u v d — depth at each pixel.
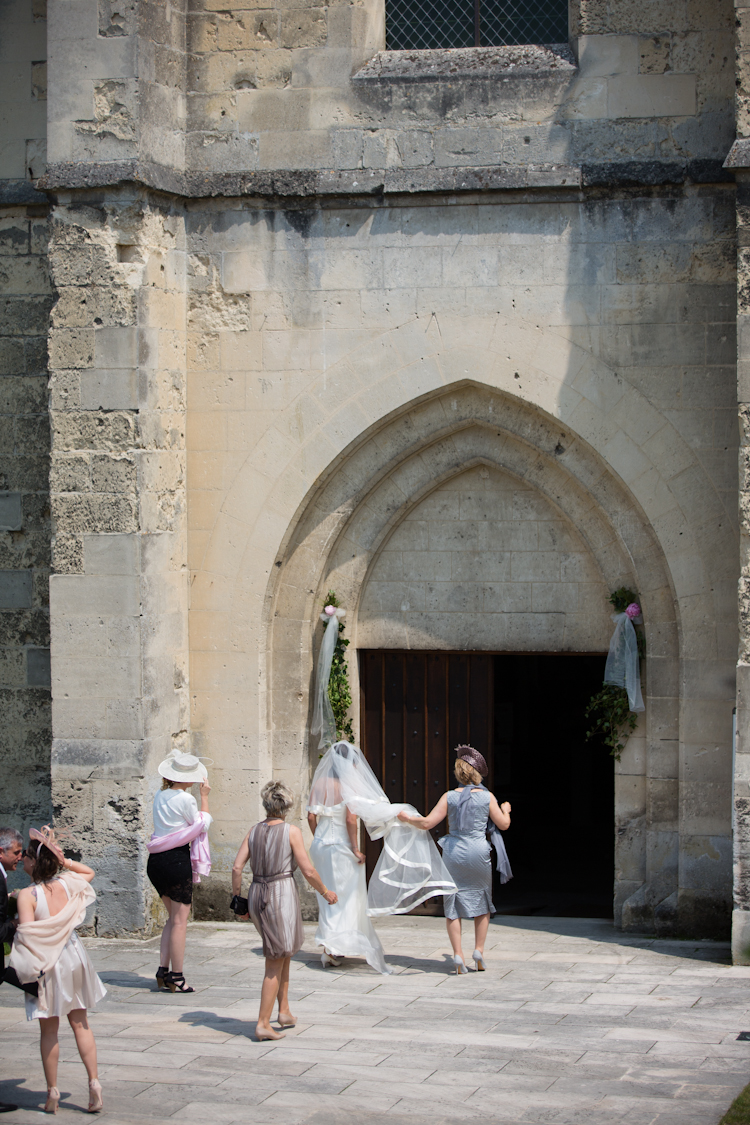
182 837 9.81
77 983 7.55
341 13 11.76
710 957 10.63
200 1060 8.31
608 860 16.69
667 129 11.23
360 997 9.62
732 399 11.18
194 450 12.21
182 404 12.16
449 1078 7.91
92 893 7.80
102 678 11.49
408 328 11.77
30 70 12.25
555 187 11.33
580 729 18.72
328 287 11.89
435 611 12.38
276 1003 9.47
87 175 11.35
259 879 8.67
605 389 11.41
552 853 17.16
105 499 11.46
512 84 11.49
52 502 11.55
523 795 18.92
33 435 12.36
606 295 11.39
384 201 11.71
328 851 10.43
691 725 11.26
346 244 11.84
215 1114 7.46
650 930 11.55
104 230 11.42
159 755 11.71
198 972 10.38
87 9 11.42
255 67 11.92
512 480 12.16
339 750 10.64
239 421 12.12
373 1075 7.99
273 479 12.06
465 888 10.25
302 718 12.35
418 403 11.91
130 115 11.35
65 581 11.55
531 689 18.98
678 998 9.49
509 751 18.98
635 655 11.65
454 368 11.70
